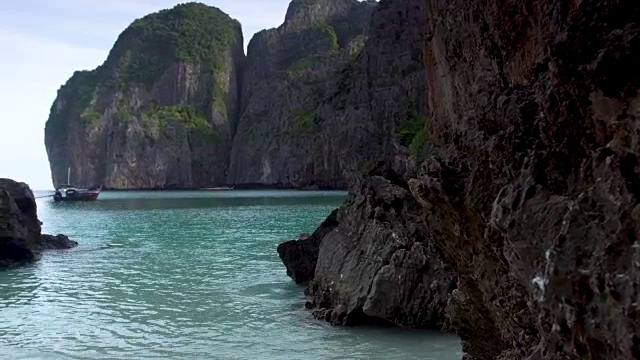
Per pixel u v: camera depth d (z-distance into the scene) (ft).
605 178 15.05
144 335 55.16
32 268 102.12
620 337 12.96
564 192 17.11
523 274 17.11
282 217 212.64
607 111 15.74
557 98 17.67
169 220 212.43
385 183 66.44
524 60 26.84
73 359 47.62
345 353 47.57
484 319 27.14
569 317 14.35
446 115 47.75
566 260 14.70
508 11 27.99
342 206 72.28
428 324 53.93
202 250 125.29
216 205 299.17
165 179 610.65
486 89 31.71
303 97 551.18
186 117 650.43
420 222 59.57
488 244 22.76
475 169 22.77
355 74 419.95
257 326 57.62
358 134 380.37
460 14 39.93
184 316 62.95
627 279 13.12
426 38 60.80
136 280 88.33
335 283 61.21
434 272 55.06
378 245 58.75
